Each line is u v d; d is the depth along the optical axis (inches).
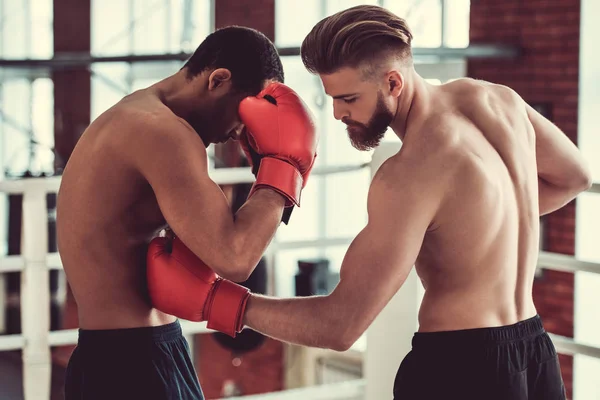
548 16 279.7
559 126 279.6
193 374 82.6
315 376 321.7
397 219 70.0
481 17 300.2
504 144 75.2
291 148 77.5
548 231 276.4
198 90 79.4
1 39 475.8
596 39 263.6
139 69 391.9
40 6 457.7
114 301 78.7
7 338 121.3
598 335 244.5
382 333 117.0
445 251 72.9
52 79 416.8
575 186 83.9
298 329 73.0
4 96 440.5
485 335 72.4
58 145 419.2
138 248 79.0
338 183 335.3
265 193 76.9
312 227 338.6
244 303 76.1
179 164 73.7
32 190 120.4
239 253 73.1
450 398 72.6
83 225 77.6
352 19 71.9
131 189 76.6
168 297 76.9
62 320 311.9
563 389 77.2
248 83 79.4
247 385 353.4
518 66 289.3
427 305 75.2
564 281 273.6
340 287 71.7
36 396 122.3
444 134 72.2
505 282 73.7
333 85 73.0
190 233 73.1
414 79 74.7
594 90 264.8
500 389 72.2
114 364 78.0
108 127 76.6
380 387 117.8
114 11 421.7
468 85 78.3
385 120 73.9
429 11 313.7
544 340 75.9
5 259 120.1
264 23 353.4
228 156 343.0
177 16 401.4
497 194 72.4
